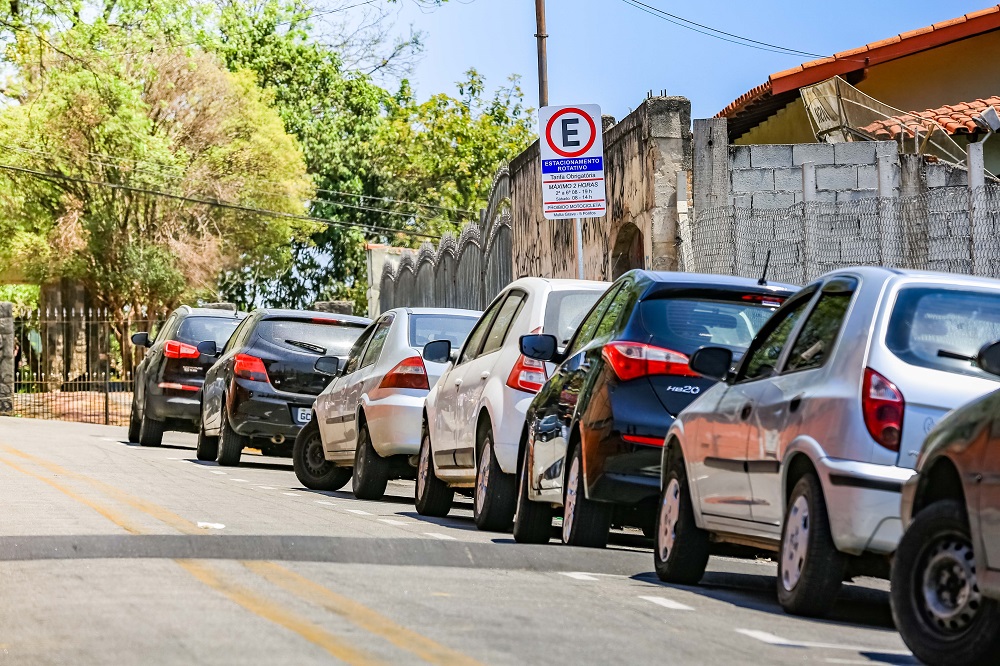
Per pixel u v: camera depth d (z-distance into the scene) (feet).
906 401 34.76
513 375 57.82
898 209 79.10
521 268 125.29
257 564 42.45
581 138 77.15
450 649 29.40
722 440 41.60
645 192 91.76
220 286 279.69
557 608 36.17
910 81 133.28
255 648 28.89
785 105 139.44
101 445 110.52
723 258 83.76
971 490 29.09
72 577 39.04
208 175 225.15
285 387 94.63
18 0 188.75
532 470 54.24
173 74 225.15
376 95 301.22
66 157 212.43
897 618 31.04
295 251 293.43
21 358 184.96
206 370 114.01
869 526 34.24
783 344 41.09
